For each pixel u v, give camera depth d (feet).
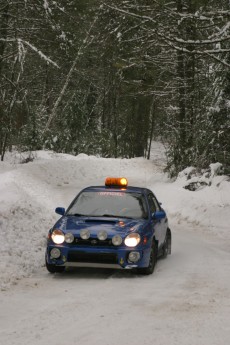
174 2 77.56
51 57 111.34
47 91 179.01
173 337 20.10
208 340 19.83
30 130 145.07
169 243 41.24
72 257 32.09
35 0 98.02
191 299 26.40
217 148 79.71
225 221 58.70
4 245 37.52
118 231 32.37
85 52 144.36
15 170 98.78
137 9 51.98
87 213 35.73
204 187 78.33
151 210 36.78
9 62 115.24
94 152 172.04
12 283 29.66
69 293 27.63
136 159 139.74
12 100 111.24
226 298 26.66
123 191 37.45
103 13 81.56
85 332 20.61
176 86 97.14
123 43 81.05
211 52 46.26
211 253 42.14
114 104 166.91
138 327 21.38
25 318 22.59
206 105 80.23
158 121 150.71
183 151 91.97
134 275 32.94
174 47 46.24
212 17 47.93
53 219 54.19
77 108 170.50
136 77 95.76
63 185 99.19
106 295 27.22
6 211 47.34
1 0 99.25
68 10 99.91
